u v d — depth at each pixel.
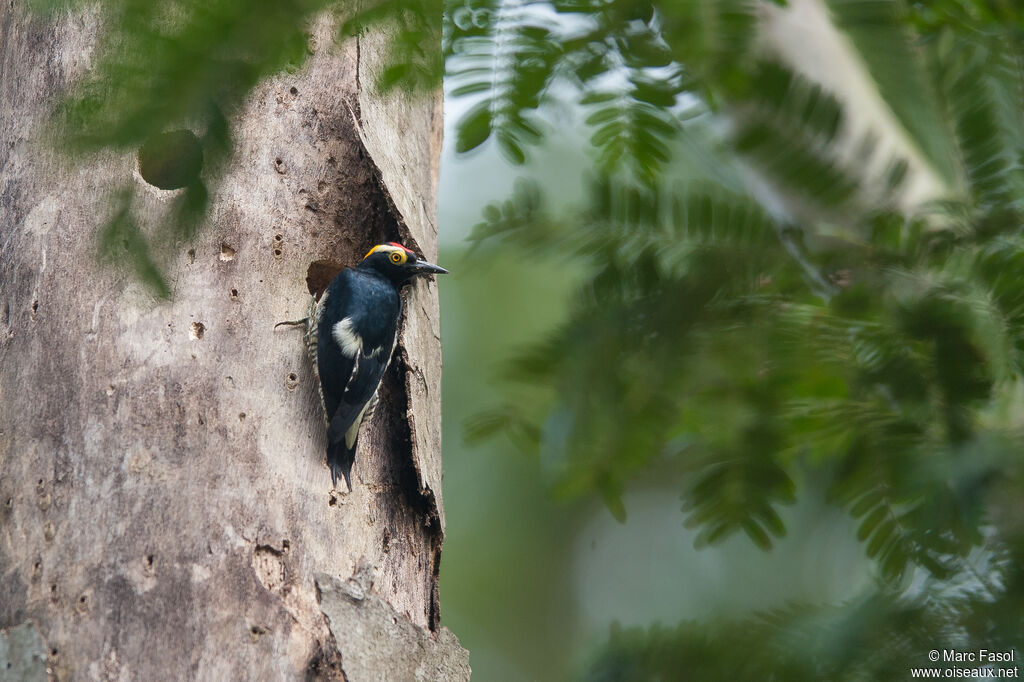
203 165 4.91
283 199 9.67
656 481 5.86
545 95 5.43
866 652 4.57
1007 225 5.06
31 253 8.99
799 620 4.75
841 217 5.30
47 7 5.09
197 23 4.41
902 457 5.01
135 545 7.99
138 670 7.64
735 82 4.97
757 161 5.16
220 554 8.12
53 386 8.54
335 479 8.90
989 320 4.96
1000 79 5.17
